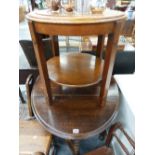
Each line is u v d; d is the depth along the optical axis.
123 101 1.00
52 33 0.60
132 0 1.35
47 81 0.80
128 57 1.25
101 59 1.05
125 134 0.83
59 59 1.05
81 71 0.90
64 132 0.73
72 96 0.94
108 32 0.61
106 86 0.80
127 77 1.13
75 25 0.57
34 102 0.90
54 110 0.85
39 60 0.71
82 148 1.19
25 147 0.87
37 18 0.60
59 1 0.70
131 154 0.75
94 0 0.69
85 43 1.38
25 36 1.23
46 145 0.88
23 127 0.98
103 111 0.85
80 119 0.79
